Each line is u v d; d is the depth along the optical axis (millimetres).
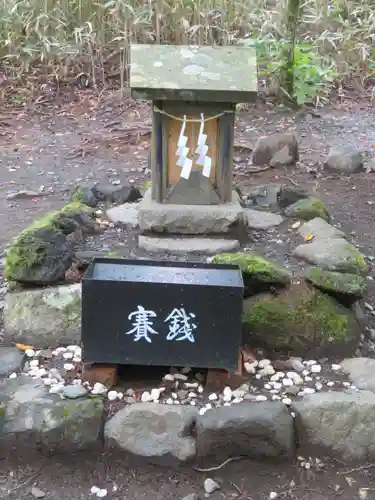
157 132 3262
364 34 7602
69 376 2533
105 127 6363
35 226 3141
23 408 2346
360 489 2264
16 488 2252
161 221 3350
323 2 7531
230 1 7488
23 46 7312
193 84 3047
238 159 5426
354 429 2344
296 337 2691
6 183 5020
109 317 2375
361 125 6492
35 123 6504
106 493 2238
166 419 2332
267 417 2289
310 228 3488
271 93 7086
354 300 2854
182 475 2303
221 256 2932
